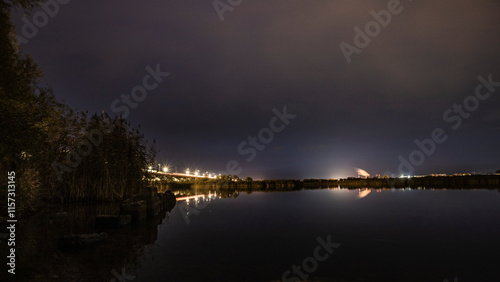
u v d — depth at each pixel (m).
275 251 7.80
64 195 21.47
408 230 10.06
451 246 7.90
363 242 8.55
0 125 10.12
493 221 11.42
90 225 12.20
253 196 29.89
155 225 12.27
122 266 6.60
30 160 13.23
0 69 11.57
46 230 11.05
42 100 13.99
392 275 5.82
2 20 11.67
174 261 6.96
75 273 6.13
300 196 28.05
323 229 10.66
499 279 5.52
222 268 6.41
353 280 5.58
